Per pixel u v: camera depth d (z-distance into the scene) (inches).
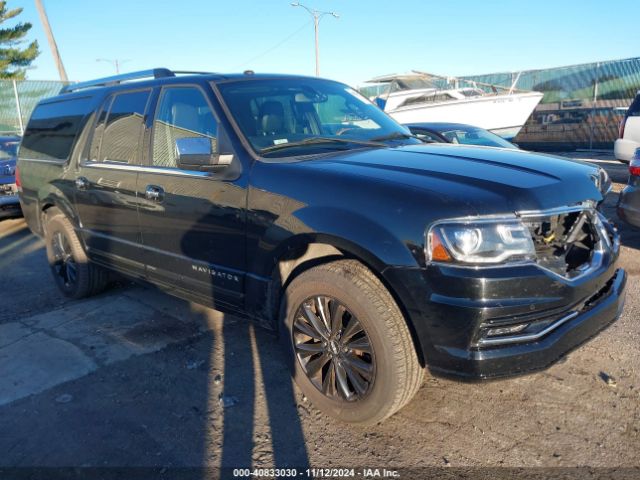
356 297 109.0
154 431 119.8
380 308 106.6
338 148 139.3
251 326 173.9
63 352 158.4
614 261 120.2
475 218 99.0
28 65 1299.2
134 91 168.2
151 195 150.3
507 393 129.6
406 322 106.6
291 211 117.0
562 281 103.4
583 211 113.4
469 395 129.6
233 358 152.6
